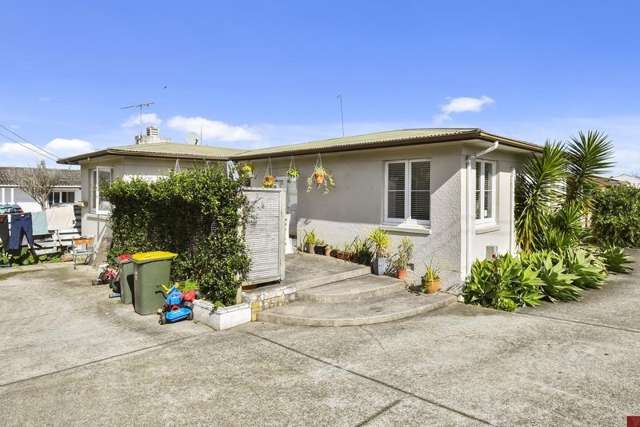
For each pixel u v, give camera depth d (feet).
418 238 28.43
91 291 30.01
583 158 35.81
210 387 14.58
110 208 37.58
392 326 21.03
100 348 18.66
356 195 32.30
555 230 32.68
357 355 17.21
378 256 29.63
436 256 27.48
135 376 15.58
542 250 32.30
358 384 14.56
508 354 17.06
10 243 40.19
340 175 33.45
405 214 29.68
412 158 28.78
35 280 33.83
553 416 12.21
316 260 32.48
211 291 23.72
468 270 26.78
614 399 13.19
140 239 31.63
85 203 47.44
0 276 35.53
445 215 26.96
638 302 25.67
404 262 28.96
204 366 16.40
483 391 13.84
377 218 30.91
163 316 22.17
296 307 23.34
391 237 29.84
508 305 23.91
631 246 48.96
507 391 13.82
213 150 51.03
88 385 14.92
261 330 20.81
